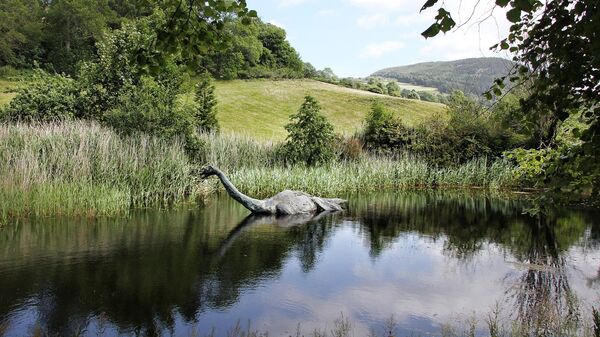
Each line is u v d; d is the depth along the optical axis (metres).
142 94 16.16
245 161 19.19
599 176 3.72
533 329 5.32
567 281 7.26
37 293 6.16
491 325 5.39
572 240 10.30
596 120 3.38
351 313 5.83
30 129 13.97
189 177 14.99
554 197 3.94
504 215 13.76
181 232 10.09
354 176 19.83
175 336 5.05
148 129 15.93
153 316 5.55
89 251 8.27
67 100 18.27
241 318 5.57
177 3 3.70
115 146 13.85
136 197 13.21
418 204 15.98
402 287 6.88
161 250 8.50
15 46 50.03
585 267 8.08
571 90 3.37
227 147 19.03
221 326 5.34
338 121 39.34
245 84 52.38
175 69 16.16
